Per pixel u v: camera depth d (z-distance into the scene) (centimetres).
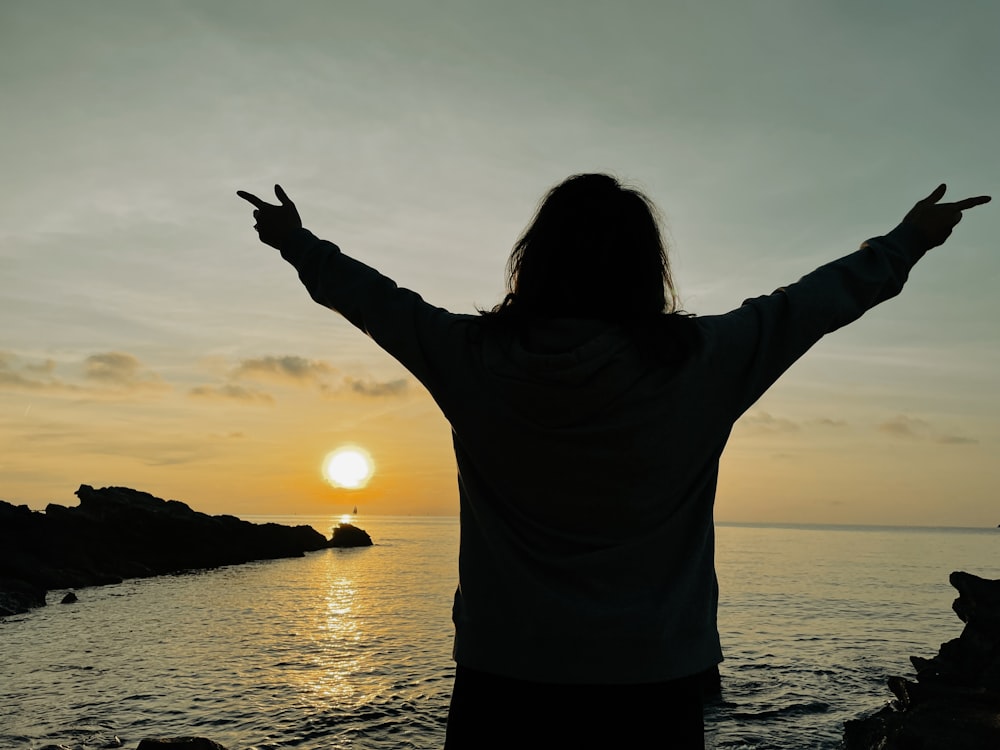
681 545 134
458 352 138
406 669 1673
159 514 4856
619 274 134
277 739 1127
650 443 127
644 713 125
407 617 2638
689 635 129
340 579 4303
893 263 155
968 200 162
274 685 1491
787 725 1219
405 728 1191
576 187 144
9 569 3359
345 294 155
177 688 1453
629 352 128
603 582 128
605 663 123
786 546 11800
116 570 4147
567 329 132
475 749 130
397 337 143
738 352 135
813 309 141
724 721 1244
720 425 134
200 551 5191
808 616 2830
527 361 128
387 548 8600
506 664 128
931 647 2066
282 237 173
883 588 4281
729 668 1709
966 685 1063
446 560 6438
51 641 2019
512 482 133
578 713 125
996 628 1159
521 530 133
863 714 1287
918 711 916
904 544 13775
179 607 2834
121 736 1123
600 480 127
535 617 127
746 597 3622
